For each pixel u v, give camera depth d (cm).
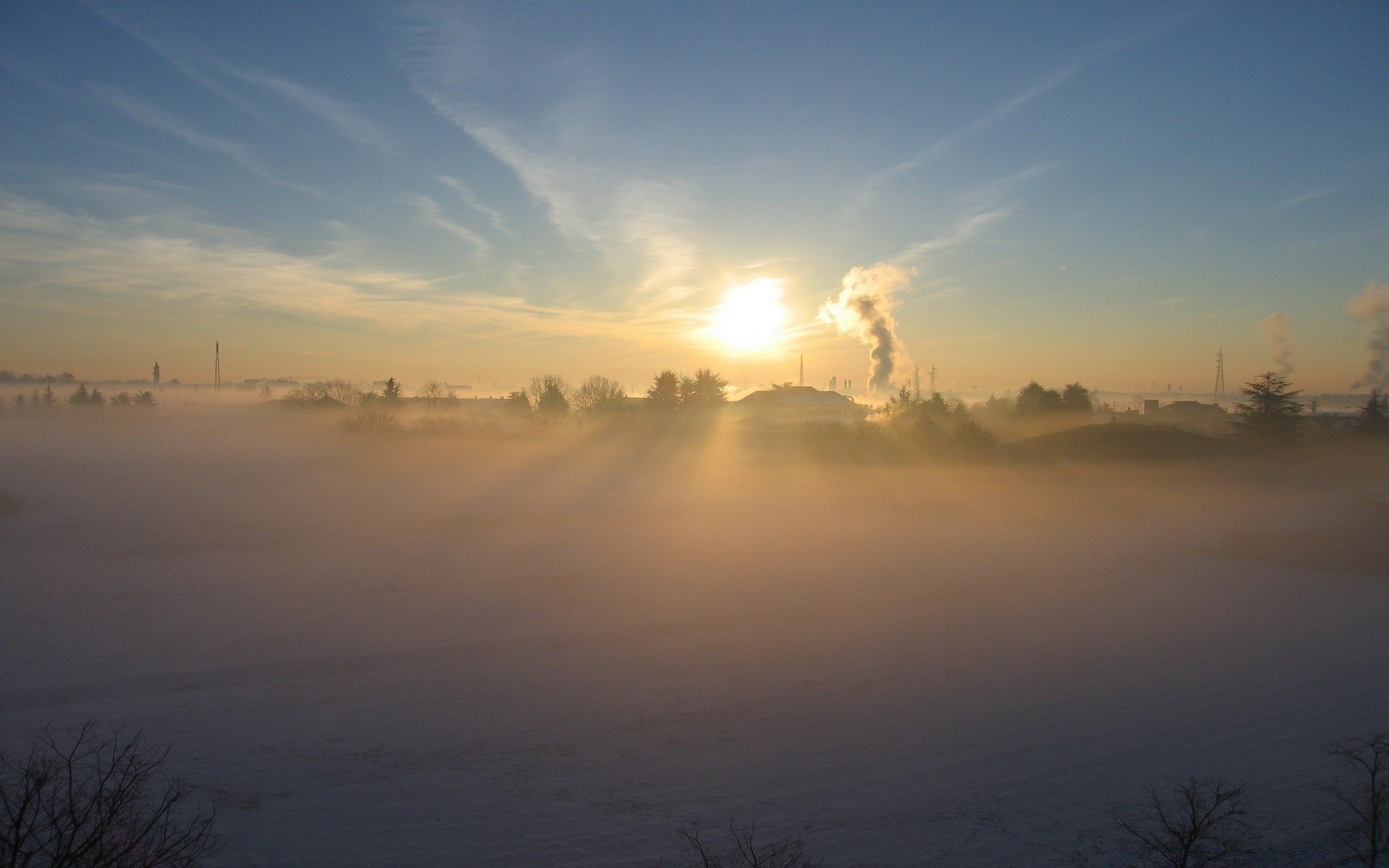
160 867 636
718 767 902
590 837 747
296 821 772
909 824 768
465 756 931
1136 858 694
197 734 984
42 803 648
